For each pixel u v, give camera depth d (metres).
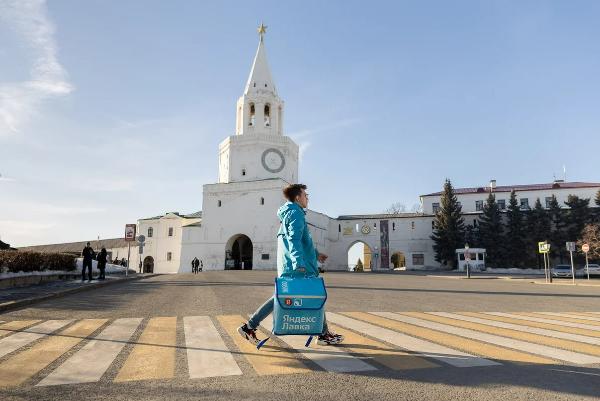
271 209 53.72
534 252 56.47
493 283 23.02
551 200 58.69
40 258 16.70
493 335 5.55
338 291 14.42
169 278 25.83
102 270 19.64
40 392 3.20
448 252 57.22
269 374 3.63
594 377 3.53
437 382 3.40
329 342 4.83
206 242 55.56
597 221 54.38
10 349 4.73
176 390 3.22
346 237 64.62
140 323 6.66
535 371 3.72
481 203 66.62
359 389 3.22
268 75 60.09
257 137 57.28
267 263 52.69
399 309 8.83
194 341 5.14
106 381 3.48
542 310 9.10
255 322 4.61
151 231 64.88
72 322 6.80
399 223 62.78
